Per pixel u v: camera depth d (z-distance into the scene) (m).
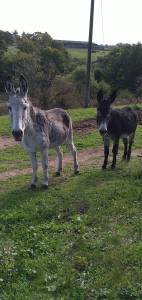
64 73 27.19
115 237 5.08
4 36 31.14
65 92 21.08
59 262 4.75
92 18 17.19
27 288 4.38
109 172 7.59
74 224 5.57
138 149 9.93
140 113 13.11
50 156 9.45
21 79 6.17
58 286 4.34
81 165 8.48
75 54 36.38
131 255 4.68
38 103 20.83
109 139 7.68
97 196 6.35
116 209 5.89
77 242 5.11
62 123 7.35
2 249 4.96
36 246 5.06
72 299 4.17
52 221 5.73
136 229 5.28
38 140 6.65
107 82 26.97
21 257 4.86
